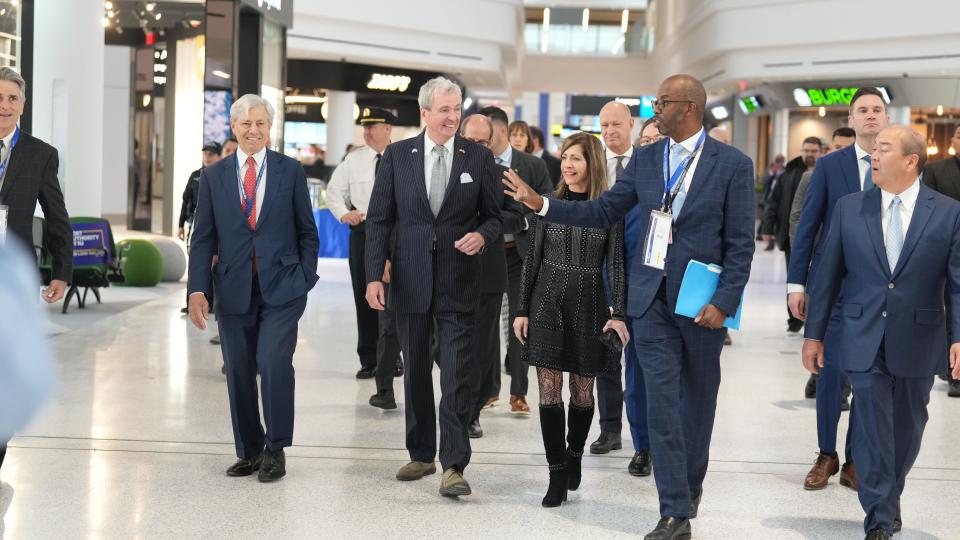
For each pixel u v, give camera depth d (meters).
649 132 6.20
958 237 3.79
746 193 3.88
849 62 22.47
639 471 4.89
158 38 19.33
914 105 24.03
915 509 4.43
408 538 3.89
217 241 4.76
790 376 7.78
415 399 4.68
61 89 11.08
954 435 5.89
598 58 37.47
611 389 5.34
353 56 23.20
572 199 4.48
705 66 27.75
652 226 3.88
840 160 4.81
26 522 3.98
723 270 3.87
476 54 25.09
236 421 4.73
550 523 4.12
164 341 8.60
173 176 19.11
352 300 11.88
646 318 3.92
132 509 4.19
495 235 4.60
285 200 4.64
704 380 3.98
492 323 5.59
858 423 3.91
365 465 4.98
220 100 12.67
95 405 6.14
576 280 4.26
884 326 3.83
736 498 4.55
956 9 20.53
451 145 4.63
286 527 3.99
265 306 4.68
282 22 13.83
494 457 5.18
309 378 7.29
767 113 28.64
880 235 3.88
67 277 4.56
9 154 4.42
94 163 11.54
